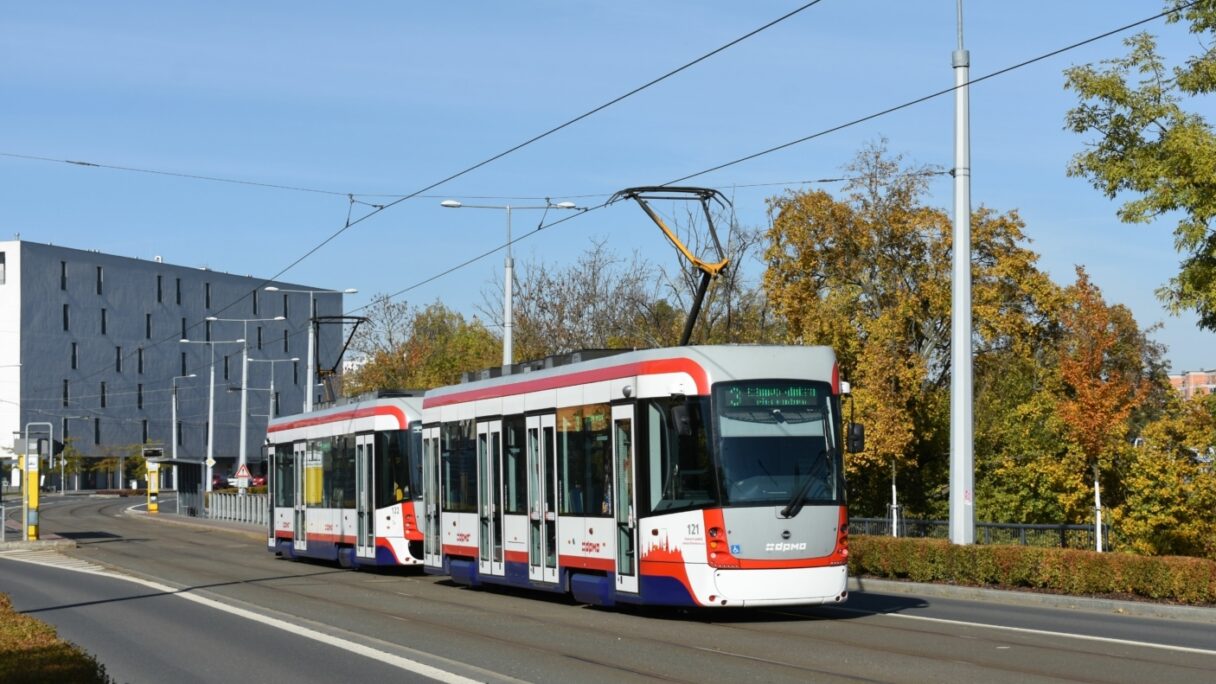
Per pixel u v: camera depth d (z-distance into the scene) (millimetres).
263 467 122750
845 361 36094
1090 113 24062
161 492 113438
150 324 112750
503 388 23875
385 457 29688
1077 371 28188
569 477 21375
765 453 18719
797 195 37156
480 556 24469
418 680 13797
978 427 36250
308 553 34406
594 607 21672
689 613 20422
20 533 56188
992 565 23625
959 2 24094
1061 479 28922
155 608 22953
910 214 36781
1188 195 22328
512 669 14367
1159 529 25750
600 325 53125
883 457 33500
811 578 18500
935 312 36375
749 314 47656
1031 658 14641
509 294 37750
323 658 15805
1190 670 13664
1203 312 23156
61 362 104938
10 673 9914
